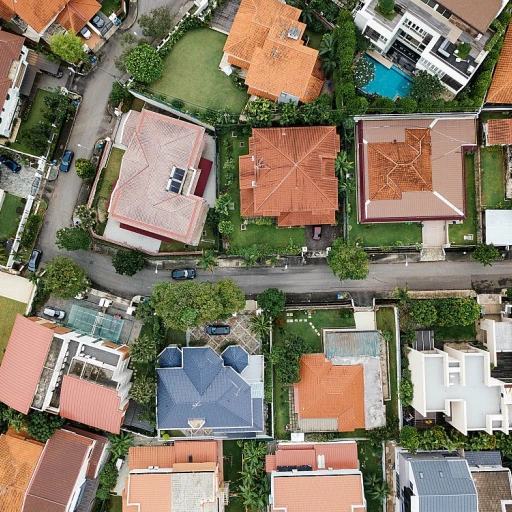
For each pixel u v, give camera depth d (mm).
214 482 57062
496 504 57156
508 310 61031
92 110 62625
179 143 57375
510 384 56562
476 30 53875
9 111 60156
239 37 57062
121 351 58219
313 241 62219
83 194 62844
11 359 57688
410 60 59062
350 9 58125
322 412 58531
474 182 61531
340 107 58594
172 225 57469
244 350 59906
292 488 56750
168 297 56312
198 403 57438
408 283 62844
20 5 58188
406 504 57438
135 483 57250
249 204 59375
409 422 61375
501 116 60375
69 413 57594
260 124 59188
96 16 61125
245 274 62719
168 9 61438
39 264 62781
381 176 58719
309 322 62031
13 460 57938
